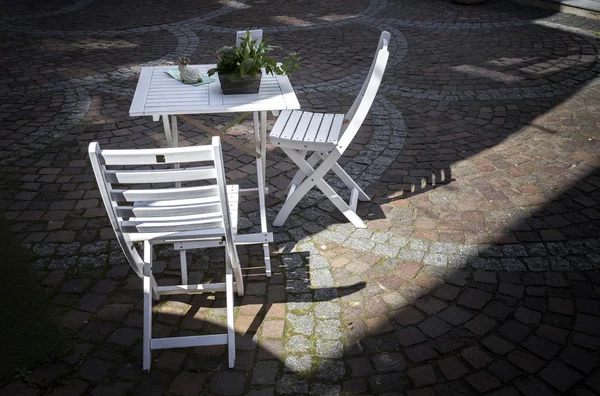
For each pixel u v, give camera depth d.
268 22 8.80
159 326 2.81
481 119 5.30
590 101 5.66
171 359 2.60
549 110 5.47
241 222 3.70
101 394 2.41
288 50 7.39
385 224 3.66
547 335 2.71
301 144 3.31
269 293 3.04
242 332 2.77
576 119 5.25
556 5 9.29
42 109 5.51
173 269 3.23
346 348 2.66
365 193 4.05
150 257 2.70
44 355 2.59
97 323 2.81
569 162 4.45
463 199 3.94
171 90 3.28
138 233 2.57
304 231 3.60
